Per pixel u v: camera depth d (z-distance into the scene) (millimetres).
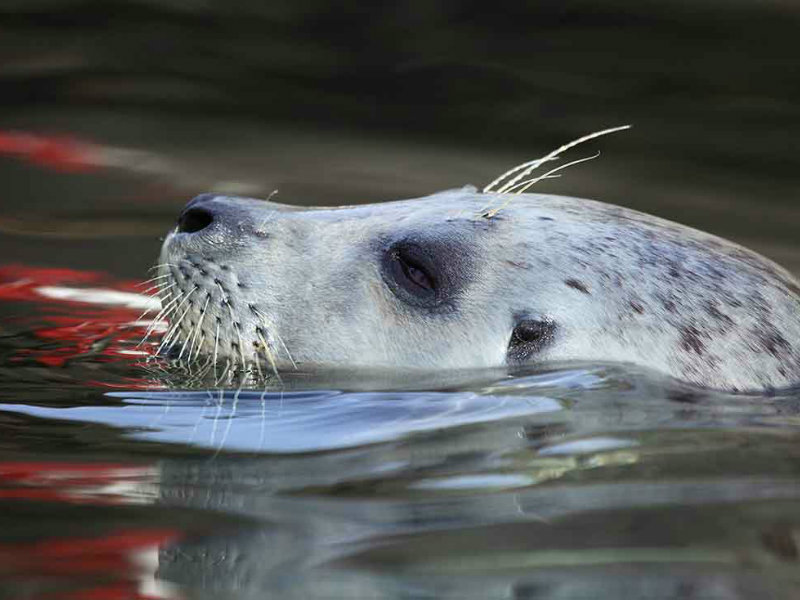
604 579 8375
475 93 31203
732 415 12477
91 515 9742
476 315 14492
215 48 33312
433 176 25984
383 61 32781
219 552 8984
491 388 13344
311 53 33312
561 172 26906
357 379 14008
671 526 9289
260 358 14867
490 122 29797
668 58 32406
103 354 15422
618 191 25703
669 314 14188
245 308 14938
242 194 24422
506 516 9547
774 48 32500
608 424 12023
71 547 9102
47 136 28062
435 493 10109
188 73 31953
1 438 11820
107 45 33094
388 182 25469
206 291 15039
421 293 14727
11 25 33688
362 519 9539
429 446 11367
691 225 23594
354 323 14758
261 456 11195
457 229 15039
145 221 23141
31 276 19875
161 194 24688
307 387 13688
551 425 11953
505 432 11758
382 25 34469
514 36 33875
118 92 30797
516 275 14586
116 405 12984
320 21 34688
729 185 26391
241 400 13156
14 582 8539
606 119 29797
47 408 12891
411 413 12477
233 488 10328
